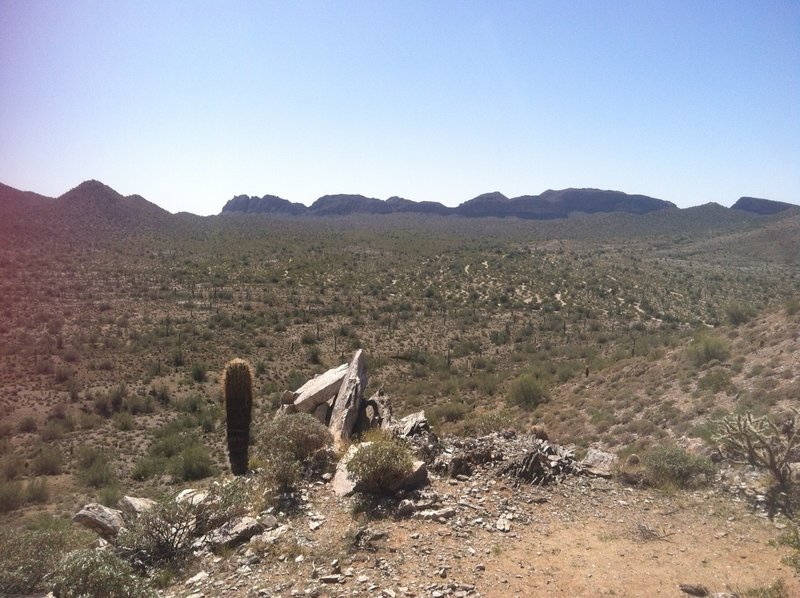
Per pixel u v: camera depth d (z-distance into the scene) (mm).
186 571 7809
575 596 6555
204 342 64000
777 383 19109
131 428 41844
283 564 7590
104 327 67062
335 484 10281
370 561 7414
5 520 24891
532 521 8859
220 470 31562
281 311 81000
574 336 67938
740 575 7039
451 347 66375
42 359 52719
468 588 6684
